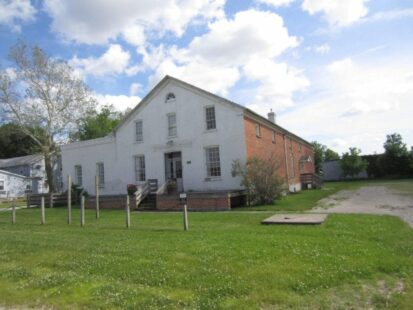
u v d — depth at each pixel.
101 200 22.98
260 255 7.21
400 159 43.28
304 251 7.38
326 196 22.78
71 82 34.31
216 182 22.27
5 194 45.47
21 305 5.45
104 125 51.12
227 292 5.32
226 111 22.12
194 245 8.53
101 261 7.51
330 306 4.74
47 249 9.09
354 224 10.85
